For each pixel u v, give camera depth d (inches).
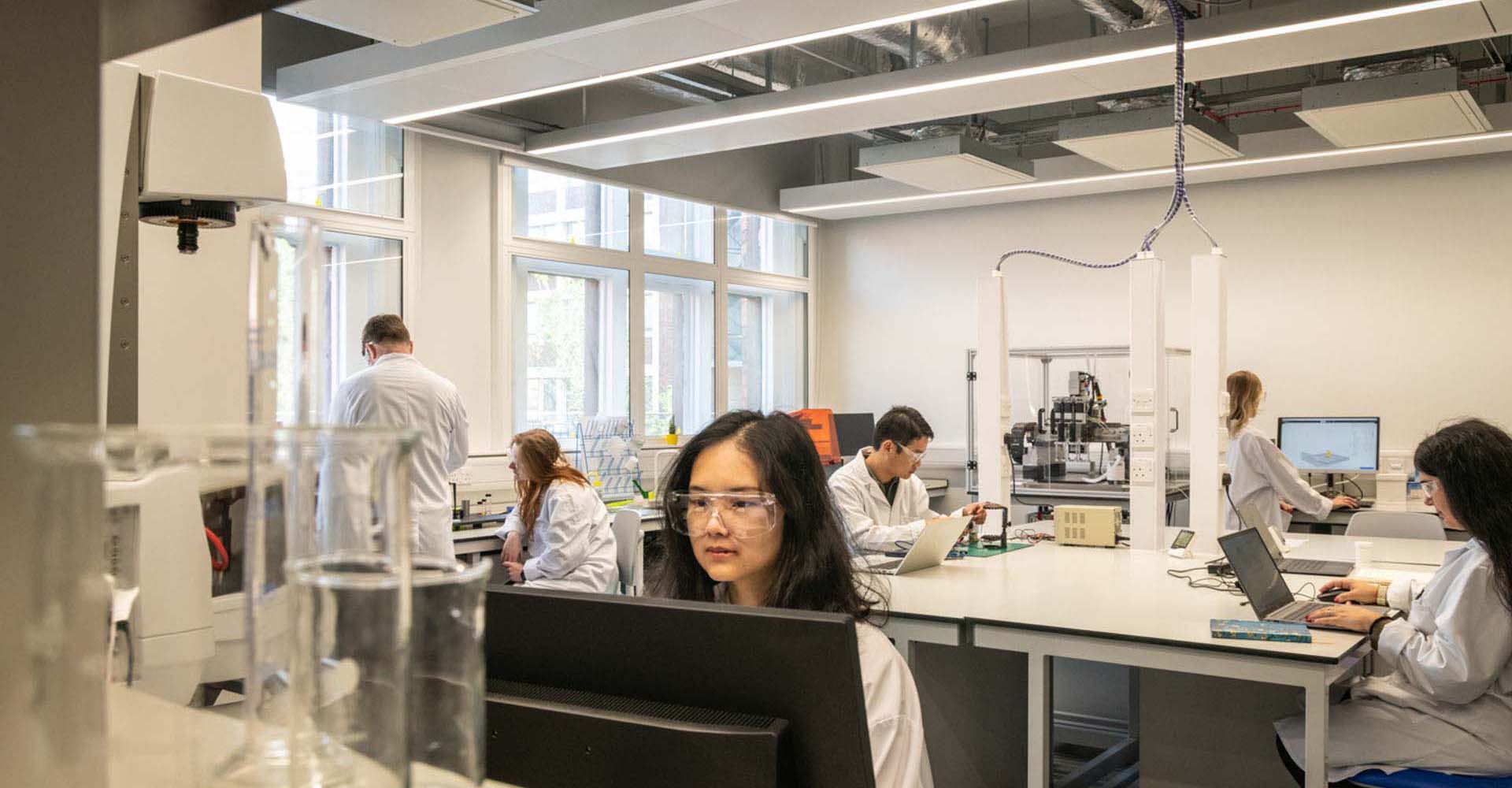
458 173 227.0
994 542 169.3
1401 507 237.5
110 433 15.7
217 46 61.1
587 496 168.7
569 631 30.4
